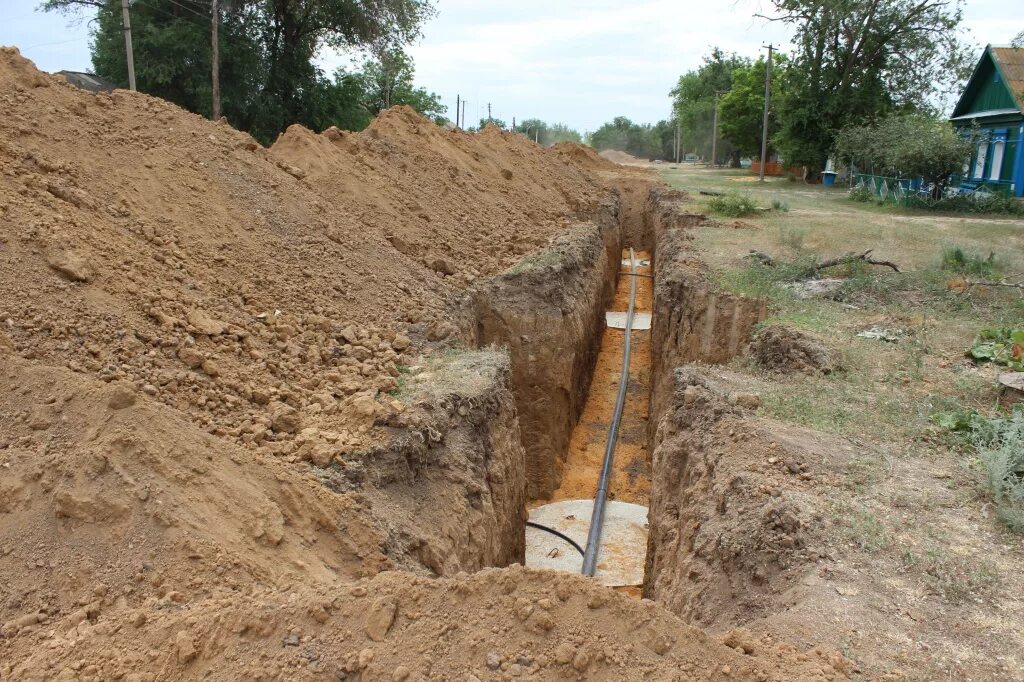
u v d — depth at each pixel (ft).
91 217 23.44
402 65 131.44
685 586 18.20
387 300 30.76
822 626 13.84
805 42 108.88
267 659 11.51
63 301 19.86
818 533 16.78
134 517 14.71
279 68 95.66
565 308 41.09
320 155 39.27
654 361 48.03
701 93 215.31
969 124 89.71
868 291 38.04
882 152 82.58
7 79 27.02
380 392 23.47
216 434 18.76
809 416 23.41
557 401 40.29
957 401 24.63
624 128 319.88
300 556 16.15
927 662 12.85
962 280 38.81
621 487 39.78
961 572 15.43
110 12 83.20
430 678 11.16
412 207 41.34
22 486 14.78
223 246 26.99
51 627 12.89
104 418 16.20
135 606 13.46
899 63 108.27
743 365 30.09
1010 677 12.50
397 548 17.92
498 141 70.03
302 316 26.55
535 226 52.31
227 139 33.71
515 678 11.11
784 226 58.54
